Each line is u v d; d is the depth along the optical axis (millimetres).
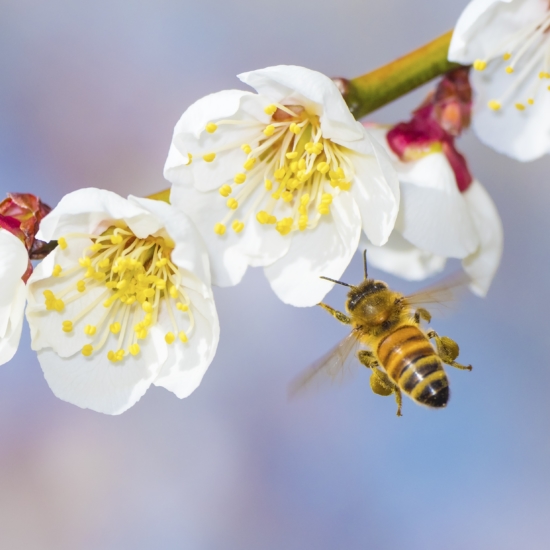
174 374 275
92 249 272
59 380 275
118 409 275
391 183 270
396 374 272
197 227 275
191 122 271
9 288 269
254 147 276
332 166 276
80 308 275
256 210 277
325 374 272
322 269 277
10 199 275
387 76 283
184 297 274
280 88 272
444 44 283
